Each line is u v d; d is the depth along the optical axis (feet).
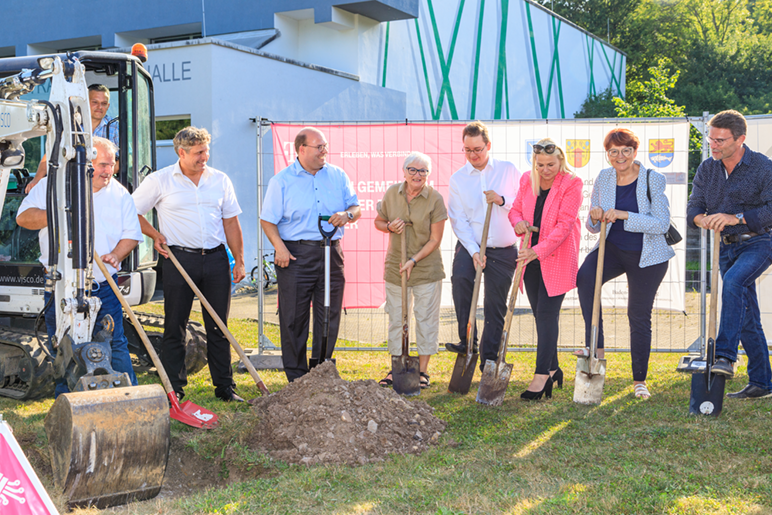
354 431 11.66
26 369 14.97
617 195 15.10
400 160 20.08
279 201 14.73
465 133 15.76
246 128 43.14
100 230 12.76
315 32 52.60
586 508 8.90
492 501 9.21
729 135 13.62
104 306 12.89
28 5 55.01
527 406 14.46
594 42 98.63
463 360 15.67
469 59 67.87
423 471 10.46
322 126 19.90
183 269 14.42
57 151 10.64
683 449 11.35
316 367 13.30
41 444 11.21
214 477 11.27
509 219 15.49
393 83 57.31
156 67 42.57
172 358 14.96
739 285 13.78
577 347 21.57
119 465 9.41
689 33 119.14
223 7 50.55
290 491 9.66
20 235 16.02
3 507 7.59
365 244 20.15
